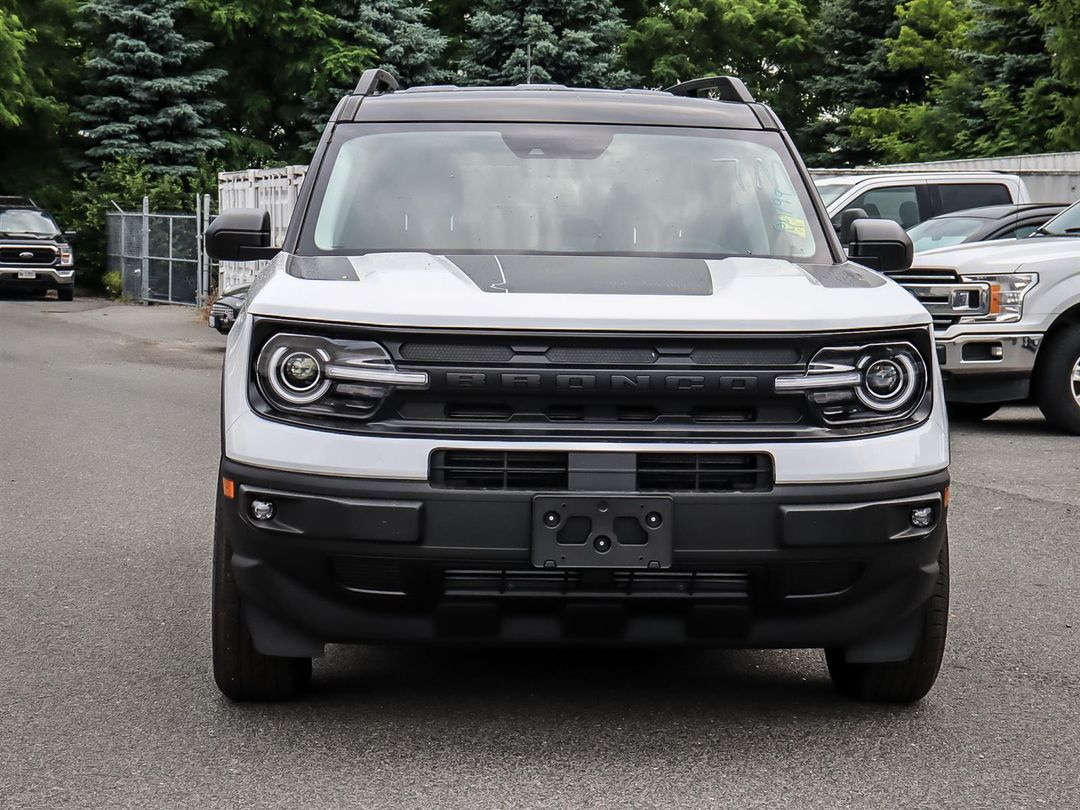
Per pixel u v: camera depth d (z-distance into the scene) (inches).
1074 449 447.8
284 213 965.2
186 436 460.8
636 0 2193.7
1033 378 483.2
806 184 223.5
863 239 219.9
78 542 299.7
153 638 226.2
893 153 1755.7
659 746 175.8
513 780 163.2
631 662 215.8
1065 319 481.7
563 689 200.7
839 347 172.1
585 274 186.9
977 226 565.0
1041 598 260.4
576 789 160.6
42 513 331.9
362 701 193.6
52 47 1792.6
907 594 176.4
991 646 227.1
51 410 529.3
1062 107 1440.7
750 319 169.2
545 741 177.2
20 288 1327.5
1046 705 195.5
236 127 1932.8
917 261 490.6
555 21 1692.9
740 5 2126.0
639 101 237.9
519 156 221.9
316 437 169.2
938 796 159.5
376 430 168.4
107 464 403.2
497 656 217.9
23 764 168.6
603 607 169.6
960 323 477.4
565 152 223.3
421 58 1791.3
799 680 207.0
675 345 168.7
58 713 188.1
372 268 188.5
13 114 1621.6
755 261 202.2
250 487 171.2
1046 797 159.6
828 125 1995.6
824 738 179.6
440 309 168.4
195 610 244.4
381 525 166.9
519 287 177.8
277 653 177.8
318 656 178.2
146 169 1534.2
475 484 168.1
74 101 1792.6
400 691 198.5
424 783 162.1
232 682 187.5
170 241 1258.0
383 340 168.7
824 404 171.6
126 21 1649.9
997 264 475.5
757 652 223.1
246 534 172.7
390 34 1841.8
